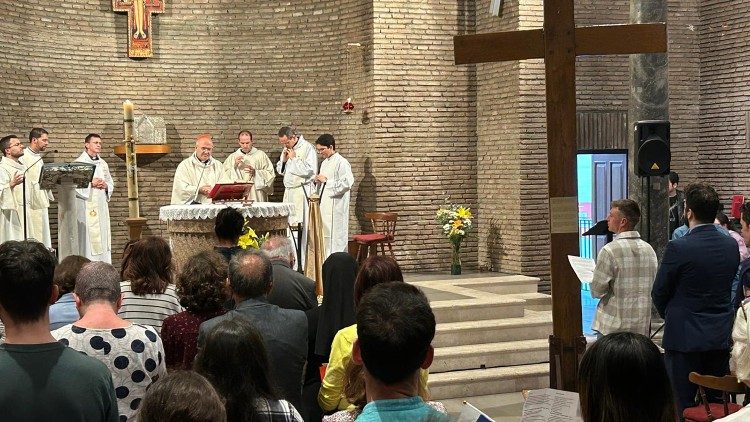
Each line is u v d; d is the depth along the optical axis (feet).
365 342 7.65
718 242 19.10
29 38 41.19
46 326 9.41
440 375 28.32
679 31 44.96
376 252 40.04
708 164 44.91
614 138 43.93
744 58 42.47
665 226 31.37
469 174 45.32
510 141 42.55
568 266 15.67
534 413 9.87
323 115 46.42
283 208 33.37
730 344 19.27
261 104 46.98
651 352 7.08
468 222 42.80
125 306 15.14
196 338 13.92
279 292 17.11
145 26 44.78
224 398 8.81
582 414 7.38
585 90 43.62
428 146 44.57
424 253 44.73
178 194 42.65
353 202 45.29
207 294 14.05
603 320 20.85
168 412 6.95
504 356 29.76
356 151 45.27
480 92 44.80
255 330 9.28
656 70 31.76
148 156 45.11
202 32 46.32
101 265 12.12
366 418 7.52
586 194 43.83
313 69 46.42
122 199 44.68
